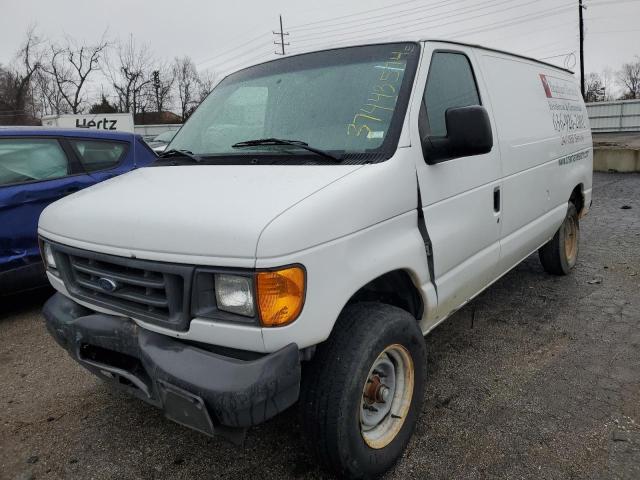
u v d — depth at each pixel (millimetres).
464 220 3154
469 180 3184
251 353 2133
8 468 2857
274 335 2043
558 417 3109
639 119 35344
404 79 2879
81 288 2652
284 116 3045
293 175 2465
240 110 3287
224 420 2061
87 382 3746
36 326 4820
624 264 5961
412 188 2688
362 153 2631
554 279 5531
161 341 2279
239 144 2990
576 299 4953
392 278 2773
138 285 2305
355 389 2332
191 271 2123
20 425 3246
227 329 2086
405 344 2666
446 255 2988
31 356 4199
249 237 2016
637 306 4723
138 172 3125
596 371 3619
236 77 3674
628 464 2686
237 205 2209
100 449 2994
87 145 5539
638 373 3570
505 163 3633
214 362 2111
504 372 3664
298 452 2891
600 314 4586
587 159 5570
